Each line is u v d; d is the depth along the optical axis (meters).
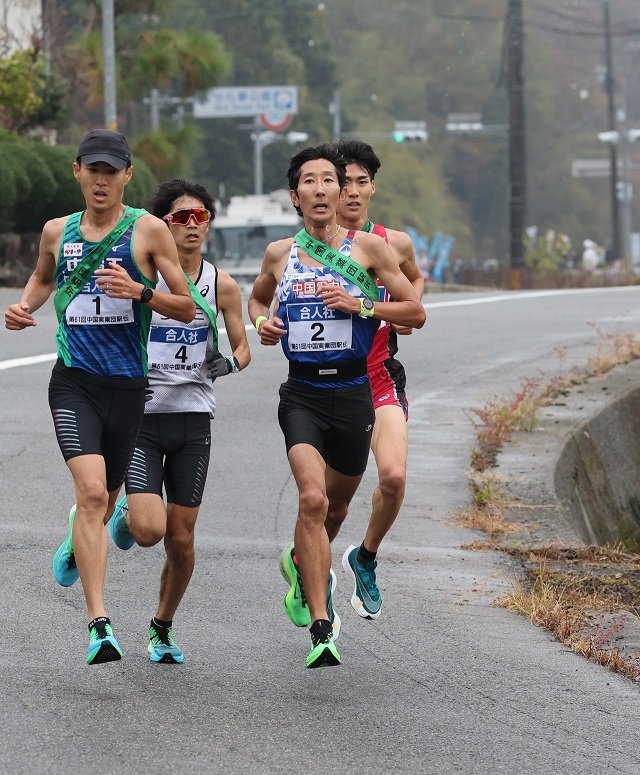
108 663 23.50
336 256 23.91
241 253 131.00
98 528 22.11
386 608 27.78
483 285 165.38
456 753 20.11
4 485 37.56
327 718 21.31
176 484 23.83
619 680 23.77
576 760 20.05
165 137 117.06
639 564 32.06
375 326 24.30
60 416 22.67
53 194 105.81
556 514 36.06
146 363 23.17
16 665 23.17
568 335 72.75
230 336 25.31
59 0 159.00
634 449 51.97
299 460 23.44
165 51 114.44
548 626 26.78
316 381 23.95
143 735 20.22
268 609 27.22
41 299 23.77
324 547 22.98
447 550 32.38
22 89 111.44
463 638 25.91
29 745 19.67
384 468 25.48
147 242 22.59
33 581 28.44
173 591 23.62
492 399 51.81
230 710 21.45
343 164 24.16
